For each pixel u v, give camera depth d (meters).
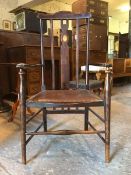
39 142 1.60
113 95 3.64
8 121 2.13
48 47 2.89
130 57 5.46
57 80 3.11
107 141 1.28
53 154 1.41
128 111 2.53
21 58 2.74
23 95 1.24
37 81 2.79
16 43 3.20
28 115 2.32
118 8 6.77
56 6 5.42
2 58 3.02
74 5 4.51
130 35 5.45
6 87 3.07
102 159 1.33
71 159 1.34
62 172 1.19
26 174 1.17
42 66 1.67
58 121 2.13
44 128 1.72
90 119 2.17
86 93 1.47
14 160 1.33
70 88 1.78
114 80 5.26
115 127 1.93
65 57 1.78
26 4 4.55
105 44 4.61
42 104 1.23
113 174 1.17
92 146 1.52
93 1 4.25
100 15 4.41
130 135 1.73
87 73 1.71
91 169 1.22
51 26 1.70
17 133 1.80
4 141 1.62
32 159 1.34
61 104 1.21
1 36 3.02
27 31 3.35
